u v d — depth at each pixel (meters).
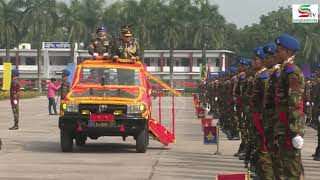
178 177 34.53
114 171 36.66
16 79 70.31
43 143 54.44
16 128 70.94
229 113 57.97
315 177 35.22
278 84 23.05
